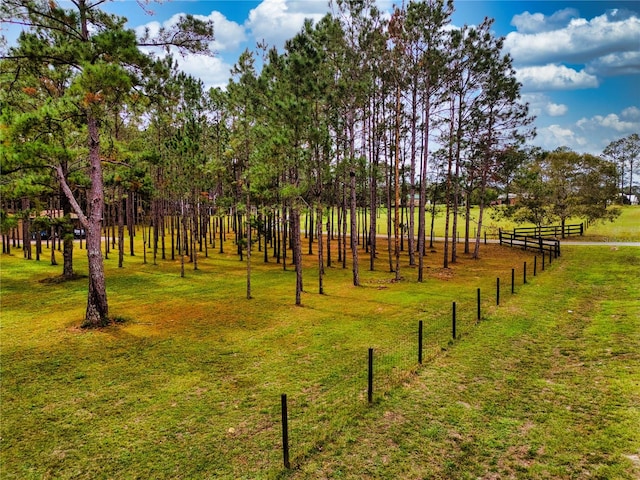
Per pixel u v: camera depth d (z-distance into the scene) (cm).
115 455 659
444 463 600
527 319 1302
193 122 2522
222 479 593
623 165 6950
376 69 2234
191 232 2759
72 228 2188
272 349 1138
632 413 690
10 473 620
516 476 563
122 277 2380
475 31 2452
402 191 3591
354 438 675
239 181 2266
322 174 1814
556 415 711
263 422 749
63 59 1288
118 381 940
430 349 1073
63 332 1309
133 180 2261
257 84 1920
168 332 1307
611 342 1027
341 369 979
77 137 1872
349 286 2072
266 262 3023
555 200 4044
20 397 863
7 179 1745
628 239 3816
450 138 2598
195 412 793
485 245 3878
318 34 1839
